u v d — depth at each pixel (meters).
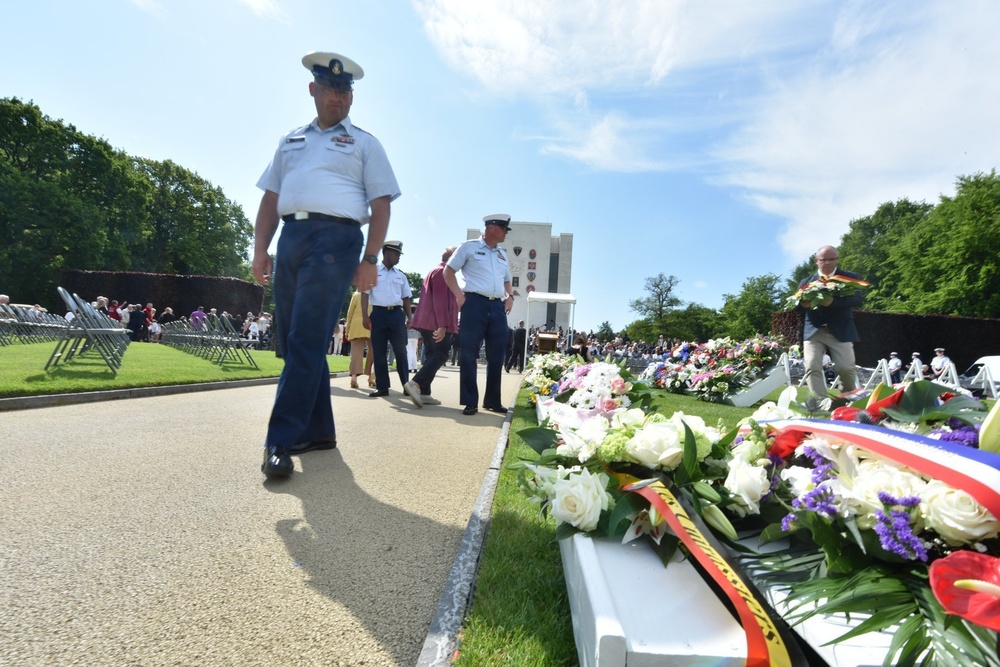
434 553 2.19
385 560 2.10
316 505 2.68
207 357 13.37
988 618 0.99
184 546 2.11
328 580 1.91
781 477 1.64
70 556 1.95
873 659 1.12
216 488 2.83
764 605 1.31
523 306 36.56
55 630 1.51
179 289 29.84
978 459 1.20
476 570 1.98
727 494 1.67
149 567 1.92
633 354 34.44
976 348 25.64
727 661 1.13
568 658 1.45
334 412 5.80
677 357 11.71
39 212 35.38
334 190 3.29
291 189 3.31
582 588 1.41
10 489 2.59
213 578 1.87
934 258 35.22
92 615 1.60
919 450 1.30
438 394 9.05
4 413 4.45
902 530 1.18
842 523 1.31
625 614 1.27
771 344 10.12
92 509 2.41
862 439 1.43
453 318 6.94
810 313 6.71
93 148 39.53
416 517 2.60
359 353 9.00
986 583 1.02
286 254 3.32
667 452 1.73
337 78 3.36
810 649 1.27
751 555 1.50
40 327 15.90
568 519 1.70
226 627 1.59
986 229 32.41
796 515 1.41
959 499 1.16
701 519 1.56
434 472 3.45
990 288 32.78
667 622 1.24
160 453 3.46
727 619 1.27
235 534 2.25
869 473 1.34
